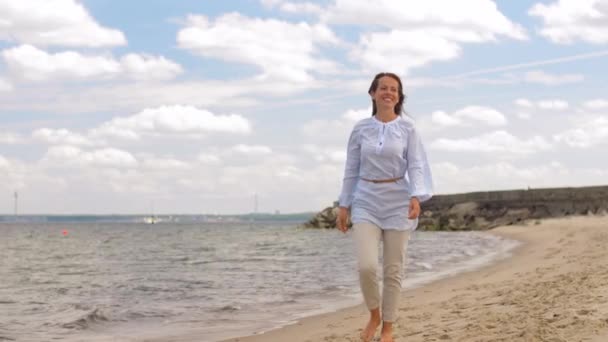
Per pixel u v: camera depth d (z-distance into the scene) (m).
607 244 20.09
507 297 8.76
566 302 7.00
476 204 67.31
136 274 21.28
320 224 86.50
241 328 8.95
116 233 89.88
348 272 18.97
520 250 24.84
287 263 24.53
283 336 7.92
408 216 5.20
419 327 6.84
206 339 8.16
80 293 15.57
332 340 6.91
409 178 5.21
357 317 9.01
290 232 80.50
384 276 5.41
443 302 9.41
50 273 23.23
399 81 5.33
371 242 5.19
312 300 12.02
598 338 4.99
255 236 66.94
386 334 5.50
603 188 58.19
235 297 13.21
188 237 68.19
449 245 33.81
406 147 5.22
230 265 24.41
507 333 5.70
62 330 9.48
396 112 5.46
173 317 10.48
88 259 32.00
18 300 14.13
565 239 28.83
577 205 59.56
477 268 17.36
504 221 63.03
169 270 22.66
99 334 9.04
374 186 5.23
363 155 5.26
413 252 27.56
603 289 7.68
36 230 114.94
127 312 11.13
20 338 8.91
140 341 8.27
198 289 15.34
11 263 29.62
